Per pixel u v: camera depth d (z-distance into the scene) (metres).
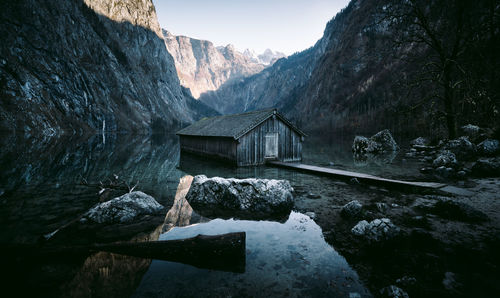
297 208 7.58
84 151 23.62
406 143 31.45
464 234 5.18
